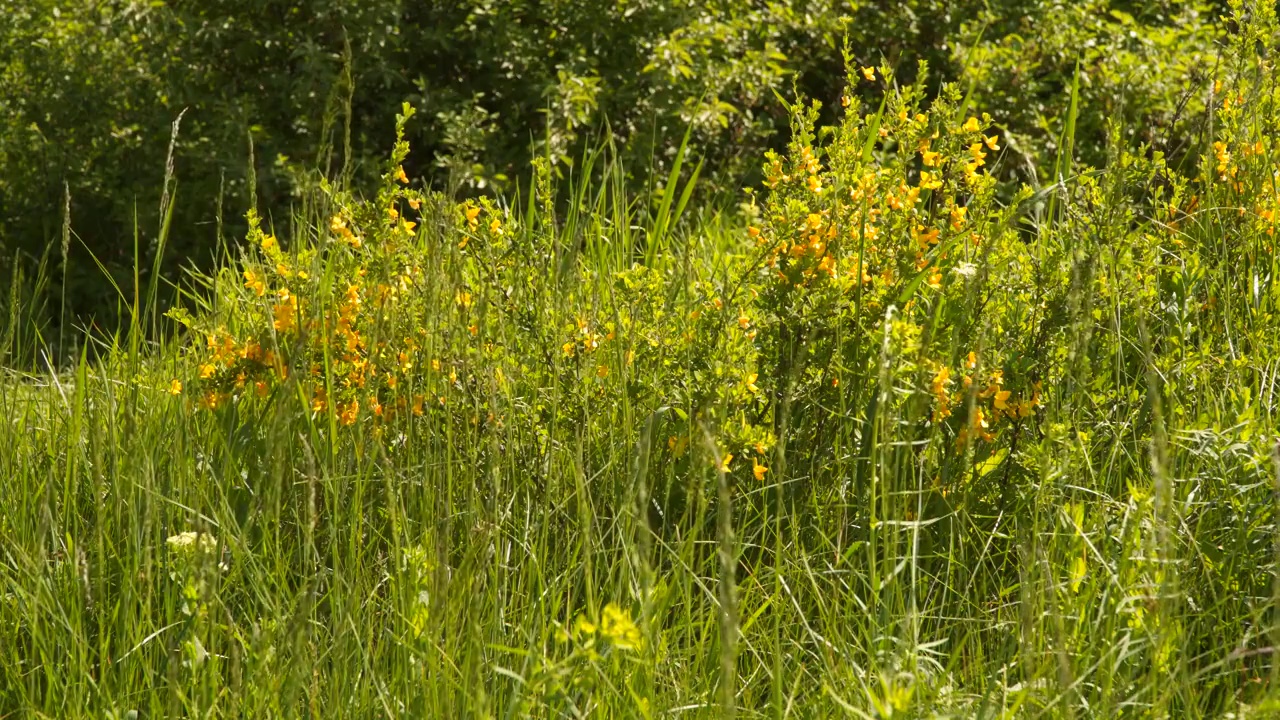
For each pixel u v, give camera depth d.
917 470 3.00
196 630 2.27
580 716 2.16
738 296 3.26
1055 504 2.81
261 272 3.19
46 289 7.76
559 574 2.82
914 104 3.45
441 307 2.99
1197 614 2.63
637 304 3.18
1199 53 7.93
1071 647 2.40
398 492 2.81
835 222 3.12
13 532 2.93
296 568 2.83
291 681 2.25
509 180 7.91
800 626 2.68
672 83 7.70
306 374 3.05
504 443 3.03
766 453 3.02
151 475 2.74
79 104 8.11
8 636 2.65
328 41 8.05
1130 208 3.58
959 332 2.82
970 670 2.54
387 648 2.57
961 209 3.44
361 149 7.91
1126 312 3.33
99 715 2.42
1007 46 8.34
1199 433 2.86
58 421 3.48
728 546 1.90
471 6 8.34
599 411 3.11
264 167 7.81
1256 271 3.55
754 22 8.51
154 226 7.90
